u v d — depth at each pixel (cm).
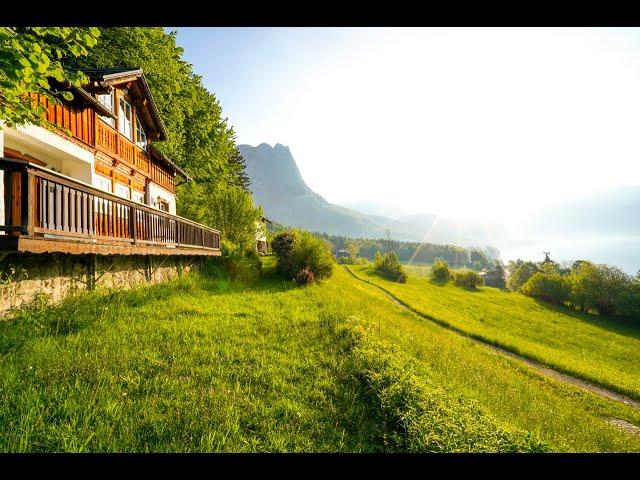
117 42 1892
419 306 2853
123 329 786
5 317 705
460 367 1038
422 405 541
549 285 5038
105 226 888
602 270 4516
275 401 559
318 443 474
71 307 845
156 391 532
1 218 818
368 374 682
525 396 962
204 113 3170
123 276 1178
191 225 1584
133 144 1644
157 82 2250
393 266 6097
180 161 2841
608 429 882
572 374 1561
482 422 521
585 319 4053
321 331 990
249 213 2706
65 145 1121
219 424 471
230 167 4647
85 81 650
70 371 546
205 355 693
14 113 601
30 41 550
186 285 1404
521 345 1950
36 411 434
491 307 3894
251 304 1270
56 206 693
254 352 748
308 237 2416
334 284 2634
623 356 2373
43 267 827
